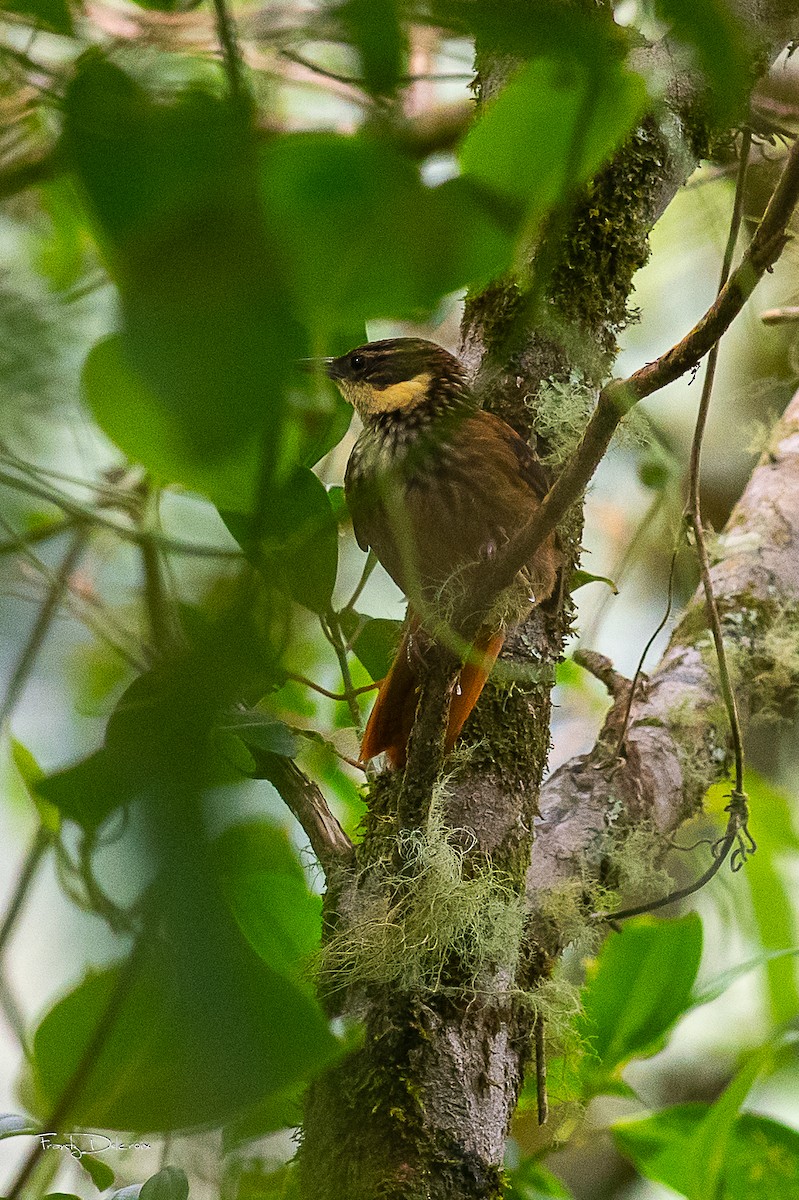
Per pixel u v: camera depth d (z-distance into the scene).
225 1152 3.95
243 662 1.44
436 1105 5.12
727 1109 6.13
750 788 8.97
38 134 2.14
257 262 1.31
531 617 6.26
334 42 1.65
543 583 6.15
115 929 1.41
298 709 7.11
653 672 7.62
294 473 3.44
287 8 1.72
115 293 1.36
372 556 5.69
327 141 1.42
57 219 2.94
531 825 5.89
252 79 1.64
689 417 10.66
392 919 5.29
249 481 1.93
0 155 2.04
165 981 1.27
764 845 8.90
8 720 1.89
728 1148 6.70
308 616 5.52
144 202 1.34
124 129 1.38
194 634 1.51
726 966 8.48
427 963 5.31
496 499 6.59
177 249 1.31
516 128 1.70
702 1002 6.71
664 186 6.40
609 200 6.27
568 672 8.38
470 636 5.16
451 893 5.25
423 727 5.25
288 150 1.40
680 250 9.07
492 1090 5.25
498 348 6.20
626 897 7.18
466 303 6.65
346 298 1.45
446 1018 5.27
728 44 1.41
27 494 1.68
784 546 8.05
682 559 9.98
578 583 6.80
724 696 6.30
